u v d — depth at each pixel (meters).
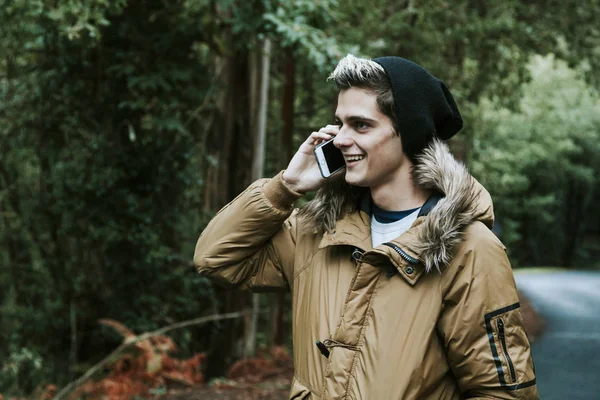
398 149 1.79
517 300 1.75
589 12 10.89
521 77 10.91
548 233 36.34
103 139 6.60
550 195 29.59
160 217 6.98
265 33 5.73
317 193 1.95
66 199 6.82
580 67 12.12
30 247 7.50
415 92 1.75
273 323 9.70
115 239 6.72
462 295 1.71
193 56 6.72
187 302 7.27
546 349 11.23
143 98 6.12
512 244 31.39
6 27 5.76
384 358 1.71
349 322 1.76
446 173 1.76
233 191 7.61
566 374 9.06
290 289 2.10
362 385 1.71
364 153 1.79
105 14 5.76
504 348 1.71
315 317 1.83
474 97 10.92
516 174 22.25
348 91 1.79
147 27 6.21
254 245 2.06
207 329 7.50
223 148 7.52
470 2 10.14
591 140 30.00
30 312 7.17
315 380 1.79
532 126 22.52
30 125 6.98
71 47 6.26
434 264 1.71
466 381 1.73
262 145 8.03
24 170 7.30
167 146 6.79
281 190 1.99
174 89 6.42
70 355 7.06
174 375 6.46
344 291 1.82
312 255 1.95
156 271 7.00
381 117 1.76
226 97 7.42
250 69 7.54
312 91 10.35
